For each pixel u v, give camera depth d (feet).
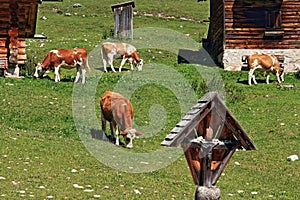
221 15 120.47
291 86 99.55
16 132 65.10
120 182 52.13
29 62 101.71
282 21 116.88
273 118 80.53
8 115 73.36
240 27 116.47
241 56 116.26
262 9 116.98
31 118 73.51
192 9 185.57
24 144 60.34
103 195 47.96
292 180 57.47
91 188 49.57
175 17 172.24
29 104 79.00
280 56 116.57
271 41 116.88
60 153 58.90
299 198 52.24
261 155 65.36
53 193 47.11
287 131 74.18
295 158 63.82
